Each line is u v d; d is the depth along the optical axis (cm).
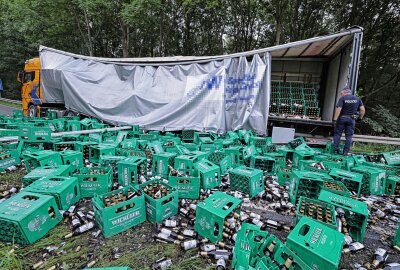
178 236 218
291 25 1234
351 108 531
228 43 1648
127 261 192
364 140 726
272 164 402
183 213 262
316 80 840
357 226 230
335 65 730
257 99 665
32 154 346
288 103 818
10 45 1888
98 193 296
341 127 548
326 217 223
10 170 385
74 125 656
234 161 432
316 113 784
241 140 615
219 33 1556
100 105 795
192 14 1452
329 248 161
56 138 500
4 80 2084
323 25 1188
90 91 809
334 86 726
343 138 730
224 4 1352
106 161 360
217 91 692
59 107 920
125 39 1484
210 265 189
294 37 1241
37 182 263
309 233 178
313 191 288
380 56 1184
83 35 1508
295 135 686
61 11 1412
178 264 190
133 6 1234
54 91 878
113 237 221
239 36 1509
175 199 260
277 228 247
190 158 360
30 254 196
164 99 746
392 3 1037
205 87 702
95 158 433
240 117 682
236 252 174
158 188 275
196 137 607
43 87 892
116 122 775
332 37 581
